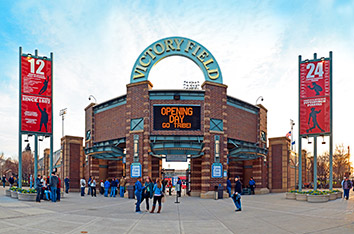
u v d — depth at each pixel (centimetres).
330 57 2708
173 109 3028
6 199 2252
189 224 1428
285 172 4156
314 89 2744
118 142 3322
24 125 2502
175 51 3200
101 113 3666
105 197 3038
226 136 3134
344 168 7825
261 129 3972
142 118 3039
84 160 4300
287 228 1332
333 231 1255
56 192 2323
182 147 2877
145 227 1335
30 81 2550
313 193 2516
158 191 1816
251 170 3953
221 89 3156
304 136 2764
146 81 3052
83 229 1249
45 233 1148
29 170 9394
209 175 2980
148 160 3012
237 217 1647
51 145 2577
